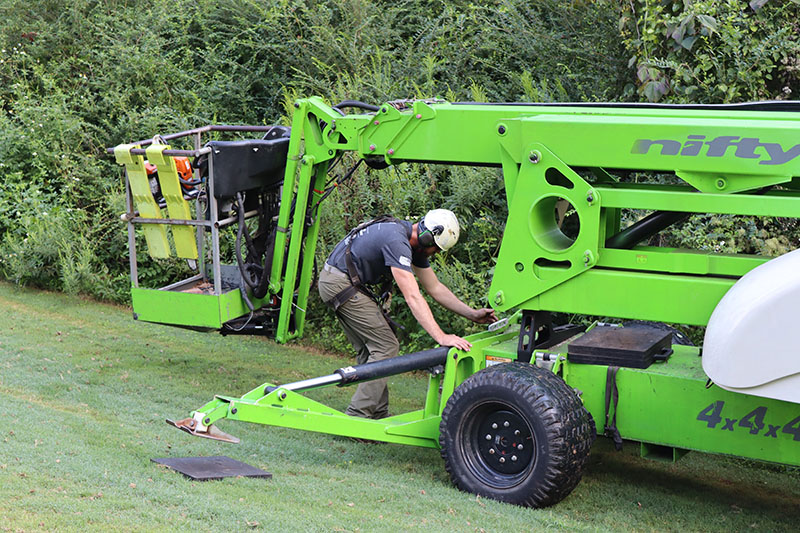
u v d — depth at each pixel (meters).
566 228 7.55
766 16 7.55
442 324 7.77
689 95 7.57
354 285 5.66
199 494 4.29
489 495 4.68
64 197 9.97
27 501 3.95
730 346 3.95
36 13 12.75
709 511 4.81
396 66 10.12
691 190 4.88
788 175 4.33
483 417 4.77
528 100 8.75
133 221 6.06
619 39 8.38
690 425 4.58
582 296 4.81
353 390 6.96
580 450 4.54
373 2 11.19
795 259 4.00
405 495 4.65
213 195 5.77
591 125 4.67
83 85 11.50
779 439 4.36
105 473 4.49
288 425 5.00
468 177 8.07
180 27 11.84
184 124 10.20
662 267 4.69
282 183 6.38
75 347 7.57
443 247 5.55
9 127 10.59
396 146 5.64
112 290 9.27
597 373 4.84
